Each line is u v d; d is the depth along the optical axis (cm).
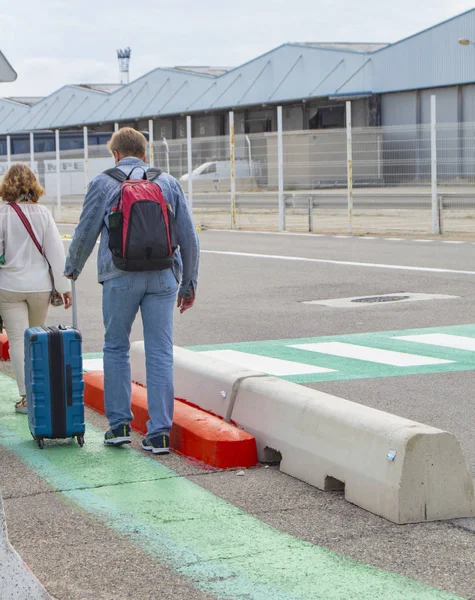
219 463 649
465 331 1196
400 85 6356
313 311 1393
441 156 3509
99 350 1110
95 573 475
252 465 657
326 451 600
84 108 8181
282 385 677
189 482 621
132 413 768
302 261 2100
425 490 543
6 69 462
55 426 696
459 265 1922
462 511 551
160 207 653
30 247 802
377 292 1574
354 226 3183
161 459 674
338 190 3581
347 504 576
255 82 7075
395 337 1163
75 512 564
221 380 721
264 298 1541
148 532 529
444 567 478
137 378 873
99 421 792
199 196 3659
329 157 3788
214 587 456
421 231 2880
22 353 816
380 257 2134
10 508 572
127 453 690
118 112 7931
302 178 3797
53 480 627
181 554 497
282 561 486
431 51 6175
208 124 7525
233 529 533
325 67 6688
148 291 671
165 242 653
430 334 1178
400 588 453
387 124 6531
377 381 911
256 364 1002
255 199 3541
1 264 802
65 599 446
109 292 674
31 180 806
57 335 695
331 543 511
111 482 621
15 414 824
